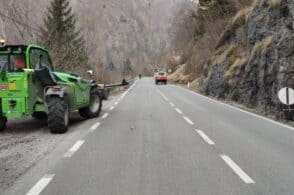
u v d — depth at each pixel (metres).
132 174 7.32
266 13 22.25
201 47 58.56
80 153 9.13
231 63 28.80
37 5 23.98
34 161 8.43
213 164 8.04
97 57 37.50
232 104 22.98
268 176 7.16
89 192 6.31
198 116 16.55
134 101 25.20
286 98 15.01
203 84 35.75
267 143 10.33
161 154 8.97
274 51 18.55
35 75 12.15
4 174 7.44
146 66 177.38
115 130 12.55
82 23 39.84
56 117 11.84
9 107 11.95
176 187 6.52
